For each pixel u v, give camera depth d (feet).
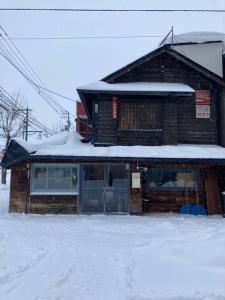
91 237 37.93
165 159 59.26
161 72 70.28
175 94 64.75
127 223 48.98
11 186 61.00
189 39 81.87
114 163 60.34
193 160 59.26
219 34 82.17
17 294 20.04
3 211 63.67
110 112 66.64
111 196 60.39
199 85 69.82
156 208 62.49
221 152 62.08
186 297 19.11
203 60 77.61
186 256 26.30
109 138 65.98
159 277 22.89
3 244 33.86
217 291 19.93
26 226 45.60
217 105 70.64
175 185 63.05
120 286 21.45
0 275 23.67
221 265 23.88
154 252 28.40
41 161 60.29
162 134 66.28
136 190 60.08
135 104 67.05
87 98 69.10
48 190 60.75
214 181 61.72
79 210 60.13
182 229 43.16
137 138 66.23
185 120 68.18
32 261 27.55
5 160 61.00
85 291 20.52
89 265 26.32
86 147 64.03
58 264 26.66
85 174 61.16
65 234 39.83
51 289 20.90
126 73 69.92
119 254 29.68
